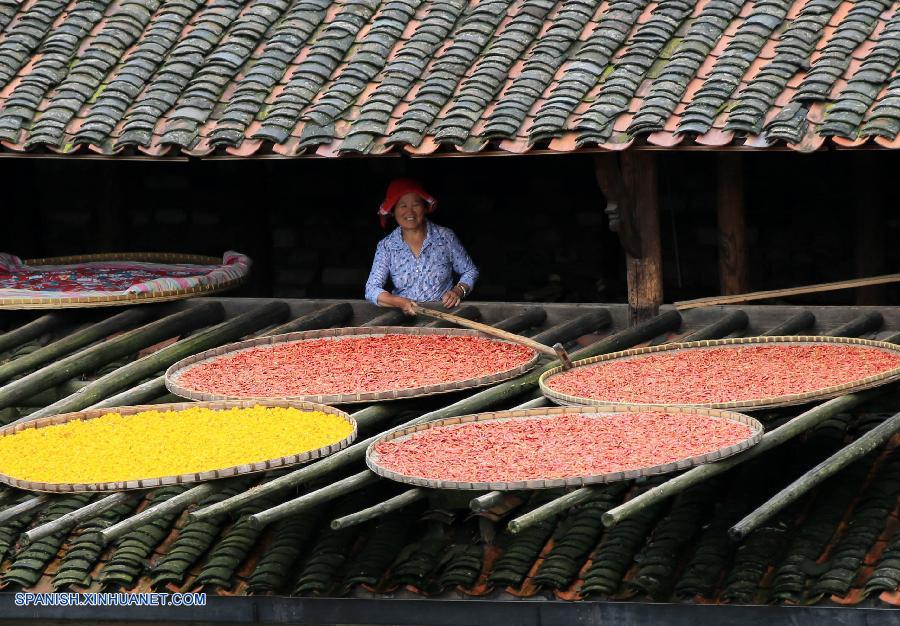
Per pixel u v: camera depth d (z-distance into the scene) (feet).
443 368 73.51
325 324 84.12
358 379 72.38
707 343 74.90
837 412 63.41
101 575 65.31
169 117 78.13
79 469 60.90
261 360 76.59
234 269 93.61
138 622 64.44
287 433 64.28
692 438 60.39
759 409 63.52
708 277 100.73
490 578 60.39
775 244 98.53
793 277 98.43
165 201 111.04
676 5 75.66
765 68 69.97
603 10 77.71
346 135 74.08
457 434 63.36
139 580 64.95
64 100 80.48
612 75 72.33
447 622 60.70
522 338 75.72
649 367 72.43
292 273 110.01
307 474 59.57
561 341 77.97
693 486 64.64
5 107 80.89
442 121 73.00
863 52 69.97
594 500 64.34
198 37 82.79
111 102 79.56
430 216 106.01
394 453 61.05
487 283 105.81
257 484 68.28
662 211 101.04
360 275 108.68
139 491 58.13
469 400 68.44
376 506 56.65
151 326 83.46
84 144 78.33
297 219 109.29
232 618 62.95
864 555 58.18
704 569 58.95
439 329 79.71
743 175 94.38
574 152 70.38
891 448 66.33
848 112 66.18
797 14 73.87
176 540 66.39
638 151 76.79
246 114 76.59
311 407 67.21
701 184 99.76
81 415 68.23
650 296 79.20
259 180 108.06
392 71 76.89
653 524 62.80
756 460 66.49
